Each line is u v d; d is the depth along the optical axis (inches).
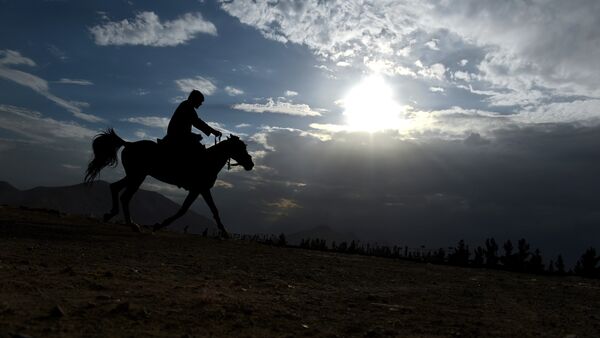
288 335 188.1
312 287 315.0
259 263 416.2
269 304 241.4
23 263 288.7
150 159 587.8
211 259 408.2
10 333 157.9
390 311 253.1
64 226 543.8
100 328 173.9
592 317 286.8
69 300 207.9
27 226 504.1
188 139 591.8
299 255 541.6
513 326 238.8
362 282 363.9
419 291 343.3
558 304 335.9
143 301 219.6
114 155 593.0
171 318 196.1
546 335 224.1
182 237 590.6
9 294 207.5
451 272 527.5
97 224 601.9
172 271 318.0
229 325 195.2
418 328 217.6
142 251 413.4
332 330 202.5
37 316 180.7
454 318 248.2
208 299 234.7
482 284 425.7
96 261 329.7
